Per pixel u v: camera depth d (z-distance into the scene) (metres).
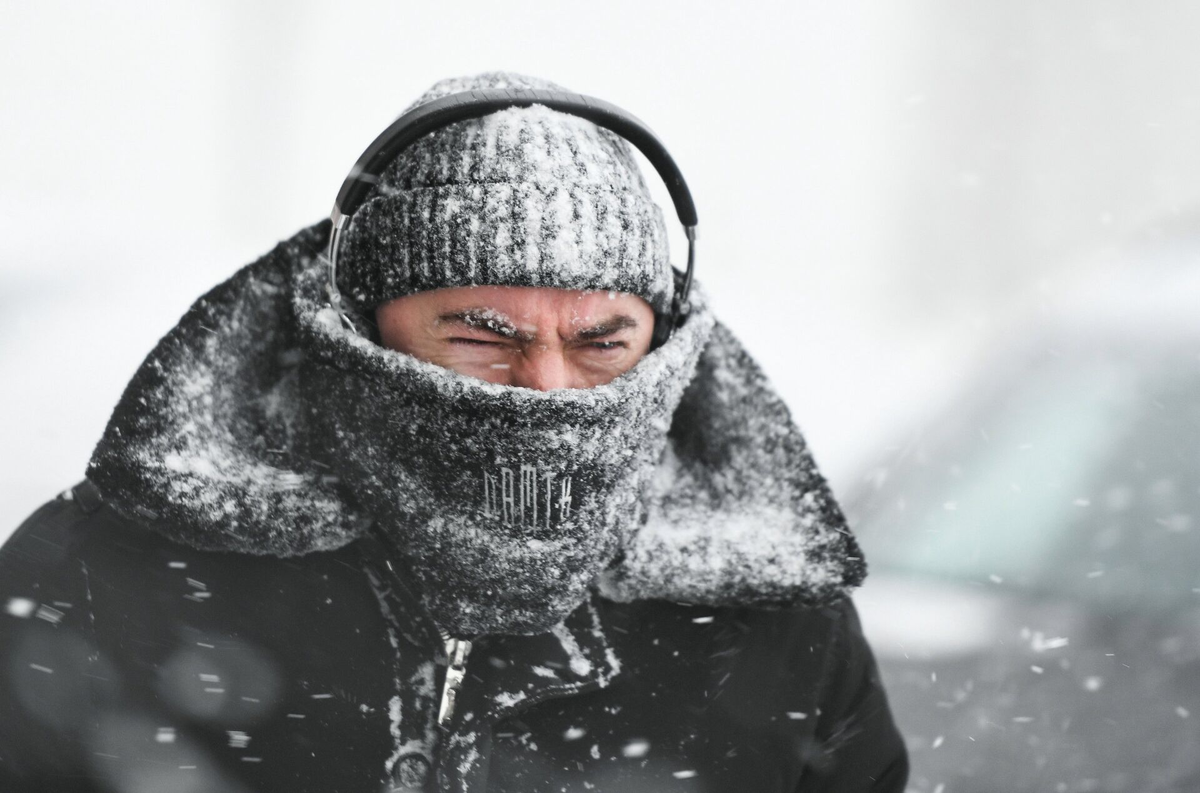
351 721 2.71
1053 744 4.46
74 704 2.68
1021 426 6.20
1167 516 5.43
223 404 2.80
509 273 2.56
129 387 2.74
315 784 2.69
